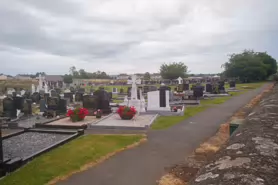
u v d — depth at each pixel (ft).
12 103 50.31
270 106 20.07
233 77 217.15
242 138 10.19
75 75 328.08
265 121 13.56
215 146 27.43
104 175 19.89
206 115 50.55
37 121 46.24
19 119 48.57
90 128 39.37
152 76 313.12
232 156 7.86
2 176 19.69
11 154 26.20
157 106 54.24
